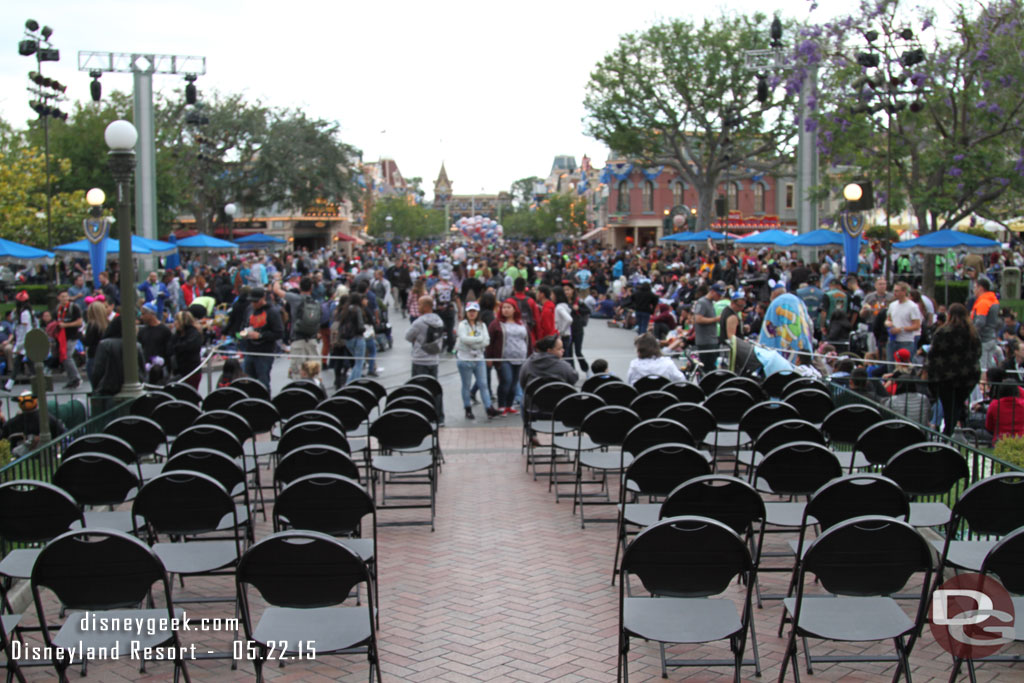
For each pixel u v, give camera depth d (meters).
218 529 6.56
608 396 10.11
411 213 101.69
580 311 17.80
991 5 22.33
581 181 100.62
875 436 7.46
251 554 4.63
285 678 5.34
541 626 6.07
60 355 17.70
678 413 8.47
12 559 6.02
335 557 4.64
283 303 20.45
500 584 6.89
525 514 8.88
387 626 6.09
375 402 10.77
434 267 32.94
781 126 47.22
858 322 18.70
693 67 45.94
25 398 9.66
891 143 25.38
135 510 5.94
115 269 23.41
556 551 7.70
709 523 4.71
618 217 70.00
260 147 52.62
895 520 4.61
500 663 5.50
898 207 26.27
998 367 12.00
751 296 22.41
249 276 28.34
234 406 9.34
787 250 37.81
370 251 67.81
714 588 4.84
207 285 27.06
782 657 5.59
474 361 14.03
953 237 20.67
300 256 41.28
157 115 46.22
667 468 6.60
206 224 54.62
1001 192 23.84
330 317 19.50
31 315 18.59
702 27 46.47
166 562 5.92
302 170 53.59
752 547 6.58
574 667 5.44
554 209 103.88
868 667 5.43
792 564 7.44
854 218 19.45
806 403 9.55
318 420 8.57
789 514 6.62
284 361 20.75
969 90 23.58
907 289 13.86
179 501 5.92
